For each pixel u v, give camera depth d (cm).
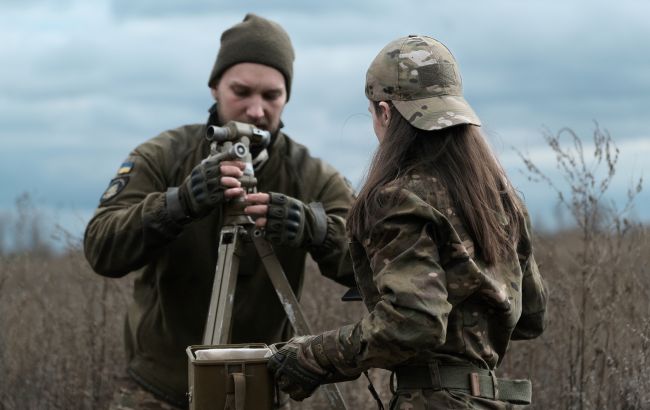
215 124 518
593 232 591
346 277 500
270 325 513
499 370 620
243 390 379
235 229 467
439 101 370
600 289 593
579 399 568
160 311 506
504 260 372
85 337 693
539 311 405
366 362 353
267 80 505
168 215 470
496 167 378
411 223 350
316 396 650
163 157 511
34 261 801
